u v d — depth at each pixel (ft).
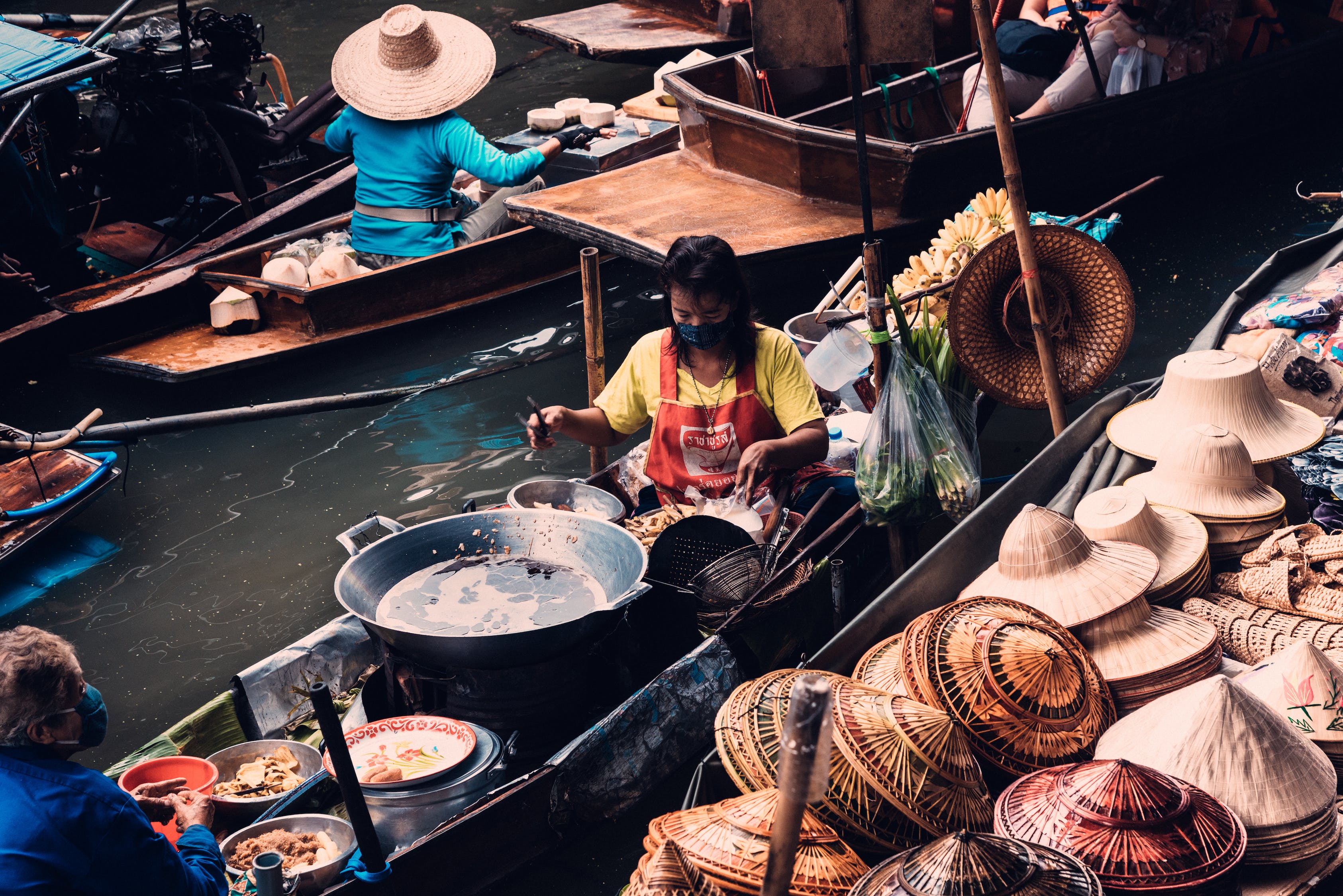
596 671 11.55
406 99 21.54
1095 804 8.20
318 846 9.35
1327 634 10.36
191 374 19.21
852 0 11.80
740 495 11.93
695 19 35.60
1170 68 22.90
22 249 22.50
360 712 11.59
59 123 23.06
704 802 9.71
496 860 9.69
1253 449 12.29
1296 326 15.70
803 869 8.24
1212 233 22.79
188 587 15.29
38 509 15.83
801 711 4.36
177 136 23.58
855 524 13.01
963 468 12.67
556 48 35.53
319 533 16.35
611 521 12.93
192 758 10.62
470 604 11.12
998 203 17.31
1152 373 18.42
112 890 7.46
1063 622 10.36
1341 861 8.61
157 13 50.42
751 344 12.01
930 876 7.36
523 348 21.40
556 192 22.16
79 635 14.38
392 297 21.24
